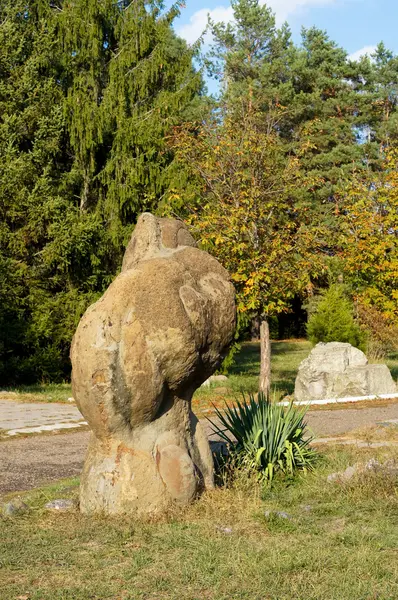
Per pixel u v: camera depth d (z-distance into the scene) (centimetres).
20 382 2127
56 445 1125
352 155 3456
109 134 2238
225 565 497
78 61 2242
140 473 632
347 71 3719
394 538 564
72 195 2259
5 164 2002
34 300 2088
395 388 1706
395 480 717
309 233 1491
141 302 635
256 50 3644
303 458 812
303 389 1681
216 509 637
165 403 665
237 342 2216
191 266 695
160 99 2259
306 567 495
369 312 2700
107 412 625
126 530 580
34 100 2111
